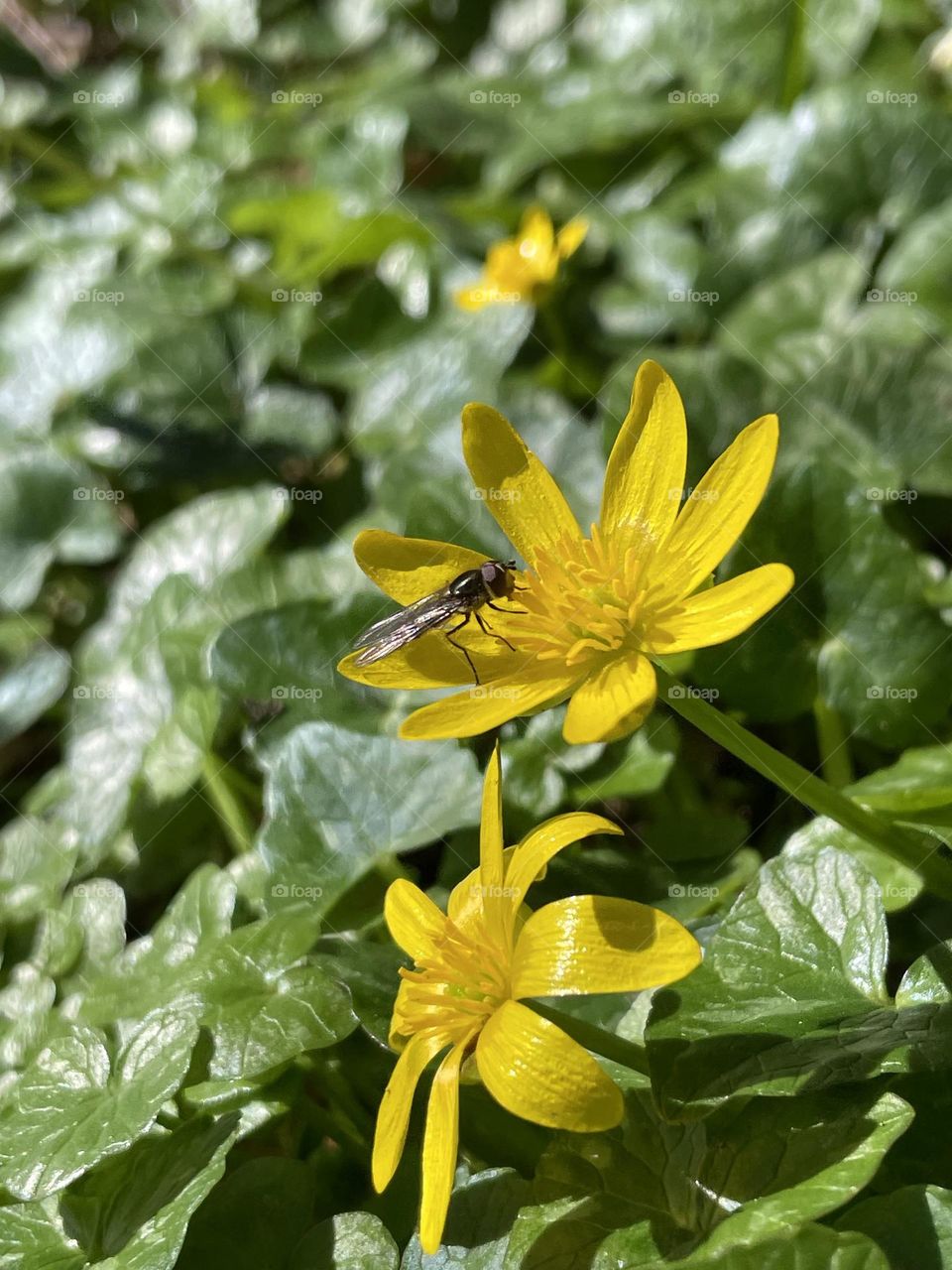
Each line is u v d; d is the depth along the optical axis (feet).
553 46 0.85
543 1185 0.31
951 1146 0.31
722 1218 0.29
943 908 0.37
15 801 0.63
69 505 0.67
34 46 1.05
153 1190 0.34
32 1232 0.34
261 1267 0.33
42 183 0.88
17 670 0.61
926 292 0.57
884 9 0.74
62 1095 0.35
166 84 0.94
